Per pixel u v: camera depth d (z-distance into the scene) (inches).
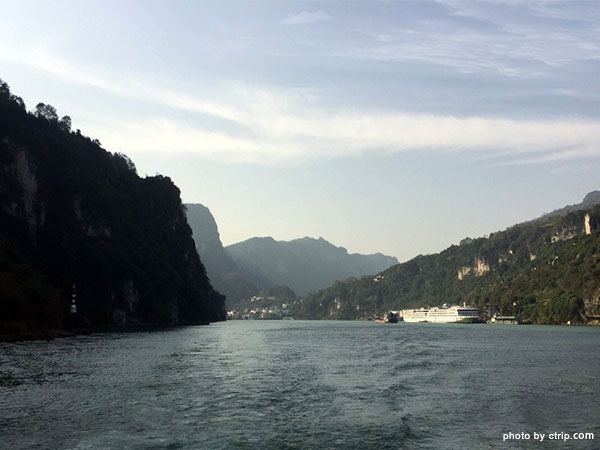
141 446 1037.8
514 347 3622.0
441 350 3348.9
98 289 7140.8
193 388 1688.0
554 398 1537.9
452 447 1041.5
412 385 1784.0
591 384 1804.9
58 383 1754.4
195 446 1043.3
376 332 6638.8
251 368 2260.1
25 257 6028.5
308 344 3996.1
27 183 6958.7
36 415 1280.8
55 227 7234.3
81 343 3627.0
